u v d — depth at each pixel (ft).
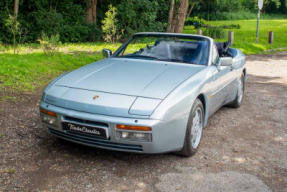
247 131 15.53
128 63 13.66
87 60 34.27
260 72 34.32
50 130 11.53
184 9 51.55
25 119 15.34
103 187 9.53
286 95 23.68
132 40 16.25
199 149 12.92
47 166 10.66
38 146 12.25
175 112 10.32
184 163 11.49
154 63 13.52
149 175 10.43
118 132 9.95
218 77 14.24
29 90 21.31
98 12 72.28
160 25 72.54
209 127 15.90
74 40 61.41
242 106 20.35
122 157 11.68
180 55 14.20
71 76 12.49
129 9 67.62
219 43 19.15
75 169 10.57
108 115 9.99
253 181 10.37
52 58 32.60
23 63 27.73
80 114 10.23
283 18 239.91
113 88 10.96
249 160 12.07
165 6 76.23
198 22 123.13
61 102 10.85
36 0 58.18
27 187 9.30
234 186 9.98
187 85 11.35
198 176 10.53
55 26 57.93
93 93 10.79
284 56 48.85
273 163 11.91
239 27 122.42
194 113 11.54
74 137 10.83
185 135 11.21
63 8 63.31
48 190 9.20
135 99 10.29
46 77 25.48
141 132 9.75
